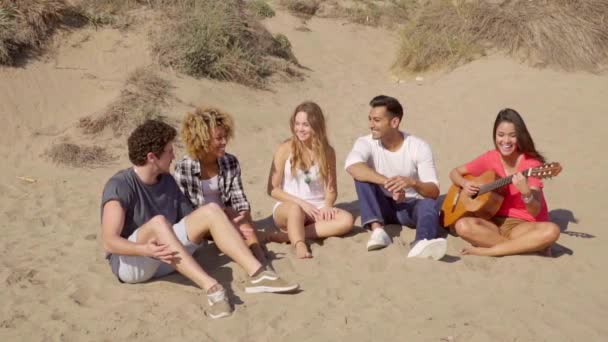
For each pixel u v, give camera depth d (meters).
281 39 12.27
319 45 14.02
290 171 5.57
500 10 12.34
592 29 11.62
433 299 4.50
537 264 4.94
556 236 5.00
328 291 4.62
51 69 9.21
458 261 5.07
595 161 7.73
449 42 12.28
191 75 10.02
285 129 9.13
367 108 10.27
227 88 10.08
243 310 4.34
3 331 4.11
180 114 8.95
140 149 4.50
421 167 5.52
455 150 8.30
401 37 13.62
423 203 5.39
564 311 4.35
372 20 15.66
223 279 4.77
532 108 9.66
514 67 11.20
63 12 10.05
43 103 8.68
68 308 4.38
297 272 4.93
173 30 10.45
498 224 5.37
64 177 7.33
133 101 8.84
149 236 4.46
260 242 5.50
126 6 10.77
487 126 9.14
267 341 4.02
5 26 9.20
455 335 4.06
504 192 5.40
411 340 4.02
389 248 5.24
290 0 15.62
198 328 4.15
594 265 5.08
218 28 10.69
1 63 8.95
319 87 11.43
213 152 5.03
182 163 5.12
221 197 5.25
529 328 4.13
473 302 4.45
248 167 7.77
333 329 4.14
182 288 4.62
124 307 4.36
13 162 7.61
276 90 10.70
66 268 5.00
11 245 5.48
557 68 11.12
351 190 7.00
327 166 5.48
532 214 5.10
